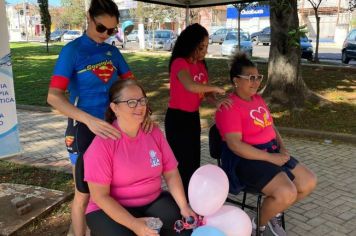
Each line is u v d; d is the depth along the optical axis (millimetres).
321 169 4984
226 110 3016
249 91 3045
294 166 3119
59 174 4586
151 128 2480
